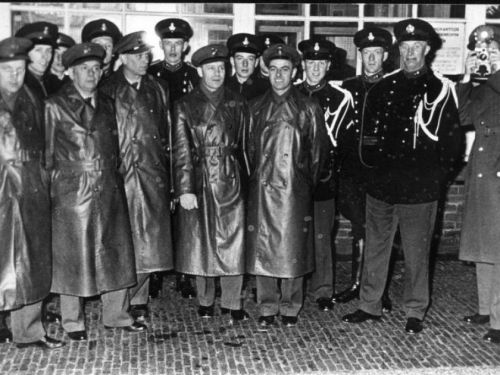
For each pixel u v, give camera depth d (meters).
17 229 4.36
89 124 4.62
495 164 4.95
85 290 4.64
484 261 4.99
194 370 4.39
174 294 6.00
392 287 6.32
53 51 5.31
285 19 6.99
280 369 4.42
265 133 5.04
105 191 4.69
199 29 6.89
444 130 4.95
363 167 5.38
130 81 5.09
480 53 4.98
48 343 4.70
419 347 4.84
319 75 5.40
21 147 4.36
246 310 5.58
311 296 5.94
